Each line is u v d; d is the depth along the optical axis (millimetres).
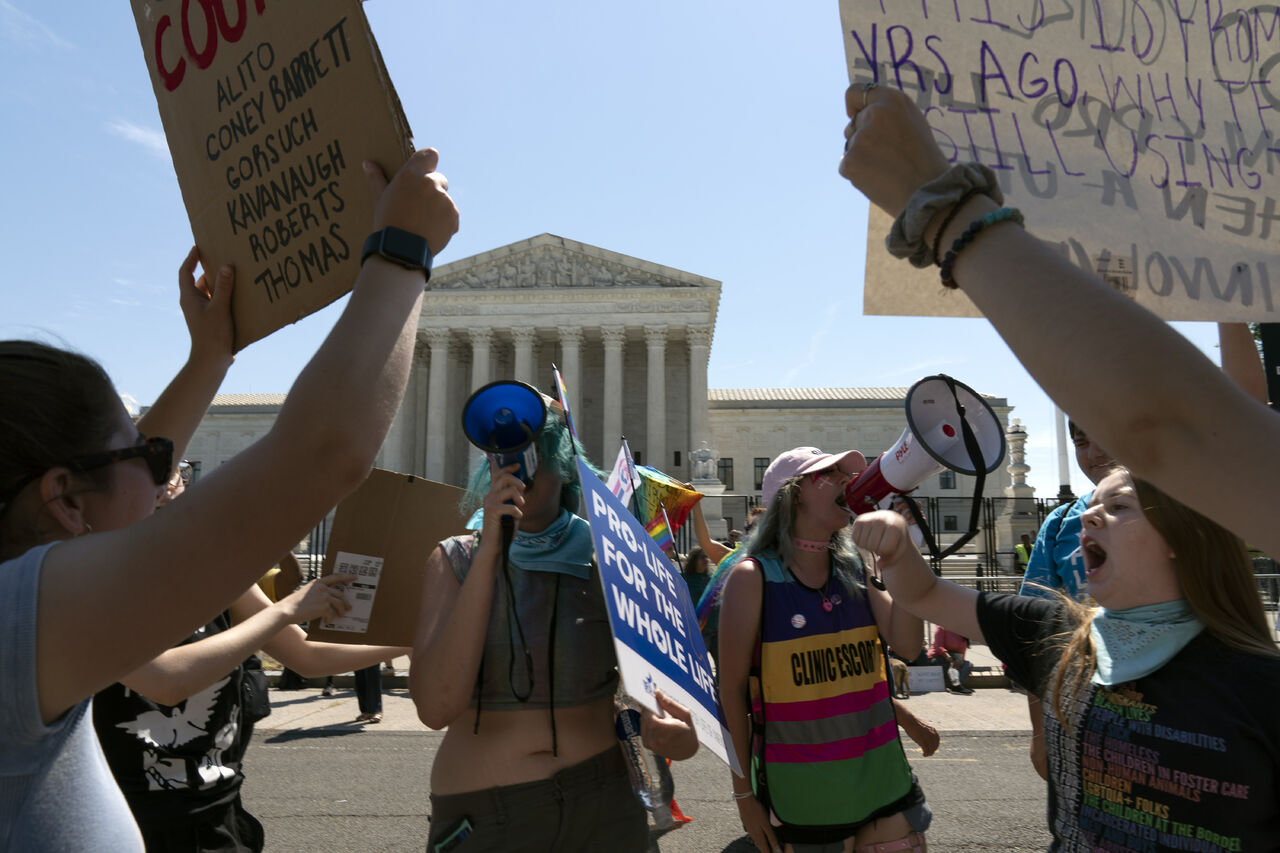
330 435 1000
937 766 8094
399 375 1093
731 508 44688
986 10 1575
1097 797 1747
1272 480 736
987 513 26250
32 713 983
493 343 58312
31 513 1171
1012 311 882
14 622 970
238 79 1575
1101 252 1585
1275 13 1711
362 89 1359
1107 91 1628
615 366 54562
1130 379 782
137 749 2348
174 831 2377
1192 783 1583
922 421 2512
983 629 2129
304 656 2895
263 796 7141
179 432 1686
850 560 3193
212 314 1663
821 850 2906
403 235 1163
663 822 2436
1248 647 1623
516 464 2172
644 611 1832
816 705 2980
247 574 1001
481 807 2215
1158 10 1670
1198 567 1639
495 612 2301
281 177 1516
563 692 2271
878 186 1069
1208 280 1622
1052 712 1872
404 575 2775
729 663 3061
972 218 957
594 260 56875
